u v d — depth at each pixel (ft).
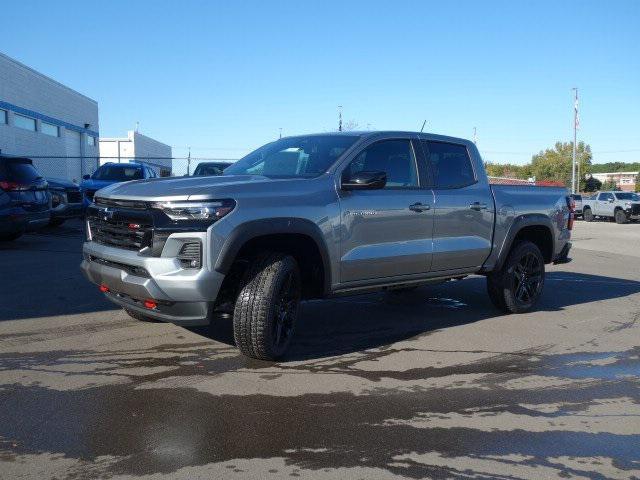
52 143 95.09
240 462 10.28
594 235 72.18
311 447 10.93
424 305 23.80
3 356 15.74
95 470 9.87
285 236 15.46
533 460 10.68
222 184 14.85
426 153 19.63
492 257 21.21
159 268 13.91
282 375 14.80
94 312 20.56
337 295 17.02
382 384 14.39
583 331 20.33
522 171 288.10
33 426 11.51
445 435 11.63
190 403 12.84
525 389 14.40
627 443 11.49
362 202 16.97
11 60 79.30
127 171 56.80
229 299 15.74
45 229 50.03
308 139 18.97
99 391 13.41
